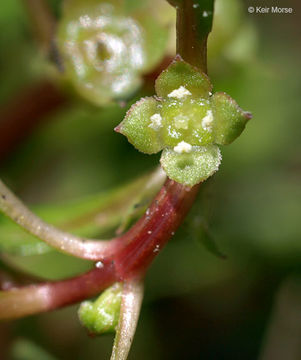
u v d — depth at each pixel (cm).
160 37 5
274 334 6
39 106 6
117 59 5
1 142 6
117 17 5
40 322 6
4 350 6
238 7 6
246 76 6
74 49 5
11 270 5
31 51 6
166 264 6
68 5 5
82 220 5
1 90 6
